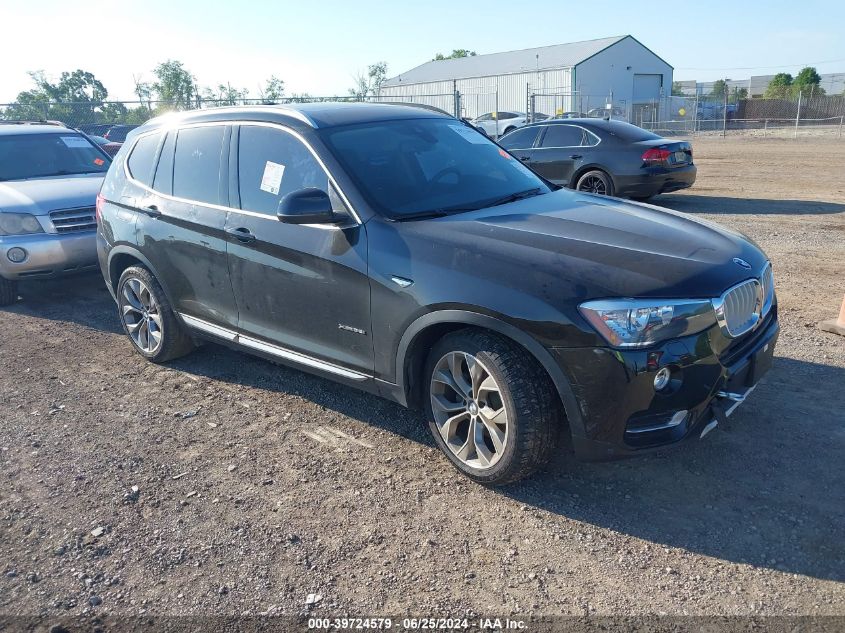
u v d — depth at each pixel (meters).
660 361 3.08
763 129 36.00
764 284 3.71
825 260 7.87
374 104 4.92
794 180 15.00
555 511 3.38
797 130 32.62
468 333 3.47
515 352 3.31
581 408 3.16
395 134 4.46
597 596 2.82
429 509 3.45
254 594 2.91
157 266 5.07
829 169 16.84
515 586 2.90
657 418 3.21
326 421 4.43
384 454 3.99
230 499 3.60
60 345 6.12
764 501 3.37
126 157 5.53
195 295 4.88
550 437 3.37
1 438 4.38
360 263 3.74
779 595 2.77
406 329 3.60
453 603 2.81
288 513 3.46
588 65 49.00
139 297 5.44
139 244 5.16
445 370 3.65
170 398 4.89
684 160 11.69
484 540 3.20
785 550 3.03
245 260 4.37
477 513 3.40
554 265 3.26
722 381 3.29
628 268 3.22
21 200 7.13
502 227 3.66
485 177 4.48
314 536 3.27
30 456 4.13
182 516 3.47
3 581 3.04
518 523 3.31
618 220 3.87
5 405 4.88
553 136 12.20
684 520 3.27
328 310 3.97
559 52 53.16
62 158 8.60
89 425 4.52
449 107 51.28
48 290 8.12
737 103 41.22
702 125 39.16
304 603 2.85
